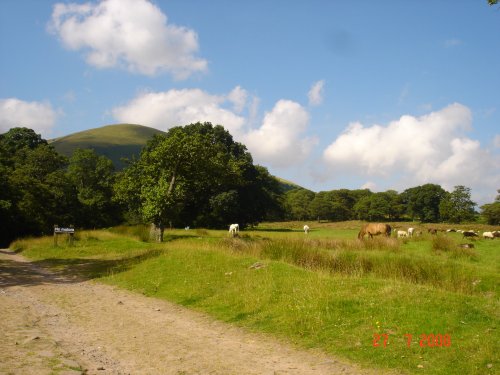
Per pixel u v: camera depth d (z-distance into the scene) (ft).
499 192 351.87
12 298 45.29
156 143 177.37
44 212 188.75
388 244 81.46
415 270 54.44
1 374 20.84
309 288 41.73
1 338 28.25
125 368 24.72
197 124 228.02
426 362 25.91
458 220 369.71
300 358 27.78
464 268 55.72
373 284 41.52
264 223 353.10
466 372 24.27
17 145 262.67
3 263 76.89
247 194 239.30
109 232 125.39
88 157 251.80
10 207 162.50
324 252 65.26
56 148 571.28
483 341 27.50
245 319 37.35
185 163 119.03
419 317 32.32
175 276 55.16
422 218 406.00
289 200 461.78
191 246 74.90
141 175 135.95
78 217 227.81
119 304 44.21
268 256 65.51
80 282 58.29
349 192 493.77
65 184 221.87
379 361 26.58
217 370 25.03
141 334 32.89
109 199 245.45
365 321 32.94
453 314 32.42
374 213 416.46
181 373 24.31
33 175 231.09
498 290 49.06
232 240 82.33
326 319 34.17
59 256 85.51
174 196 116.37
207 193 215.51
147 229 128.88
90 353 27.17
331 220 454.81
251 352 28.94
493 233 124.36
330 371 25.27
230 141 236.02
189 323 37.06
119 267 65.67
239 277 50.60
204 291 47.24
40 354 24.90
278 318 35.99
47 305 42.68
